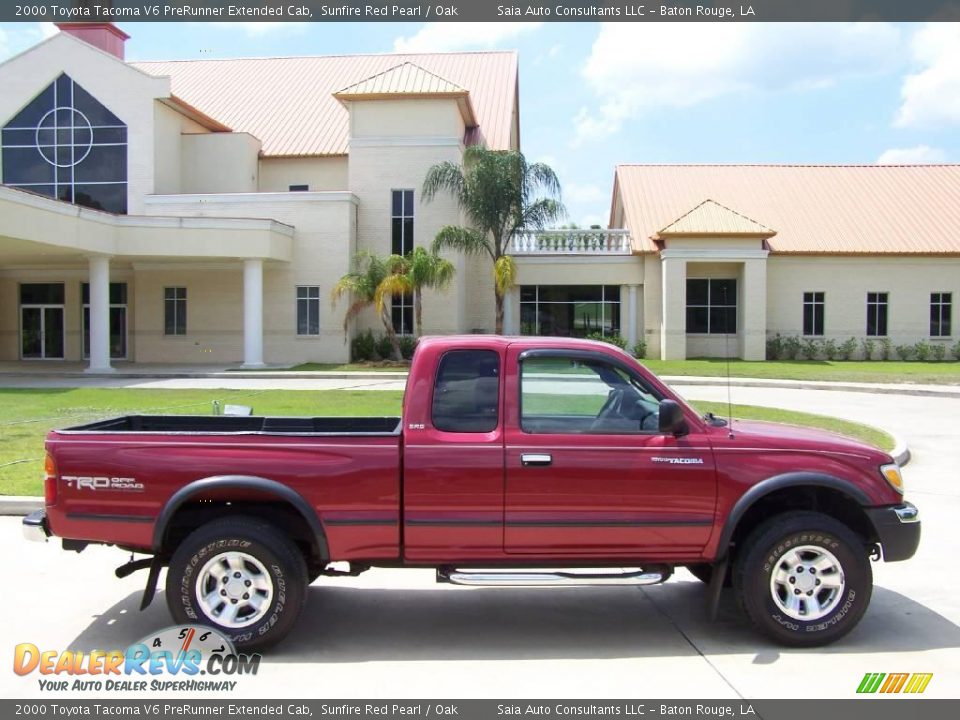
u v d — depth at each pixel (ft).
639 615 19.77
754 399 70.59
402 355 105.91
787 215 123.03
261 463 17.17
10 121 108.68
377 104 109.09
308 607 20.42
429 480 17.10
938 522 28.19
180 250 97.60
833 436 18.88
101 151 107.86
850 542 17.28
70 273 113.80
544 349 17.99
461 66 145.89
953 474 36.96
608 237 118.42
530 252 118.11
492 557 17.40
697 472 17.29
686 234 110.01
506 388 17.62
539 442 17.29
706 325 117.80
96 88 107.45
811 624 17.25
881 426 53.52
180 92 139.23
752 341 111.75
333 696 15.23
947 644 17.65
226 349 108.88
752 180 132.57
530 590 21.85
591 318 119.03
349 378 90.48
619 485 17.19
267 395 68.28
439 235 100.89
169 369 98.73
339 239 105.60
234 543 16.94
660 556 17.48
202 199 106.11
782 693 15.25
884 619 19.17
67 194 108.58
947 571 22.88
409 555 17.34
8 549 25.05
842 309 116.57
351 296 105.81
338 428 22.62
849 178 132.77
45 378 89.40
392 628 18.89
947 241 117.19
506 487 17.10
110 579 22.31
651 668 16.44
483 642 17.98
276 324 106.93
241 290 108.47
